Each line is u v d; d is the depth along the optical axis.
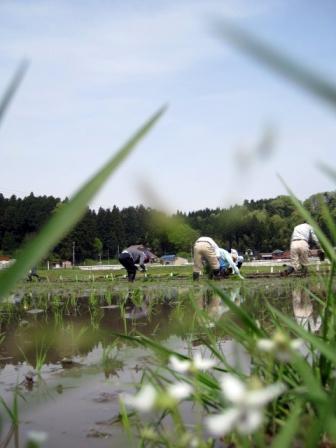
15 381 2.87
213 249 14.79
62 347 3.95
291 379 1.74
